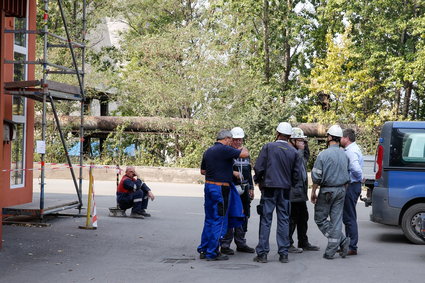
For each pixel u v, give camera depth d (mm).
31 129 14516
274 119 27094
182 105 29078
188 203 18438
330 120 29688
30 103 14492
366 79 30875
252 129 27156
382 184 11812
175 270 8641
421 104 35719
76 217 14242
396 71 30250
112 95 32844
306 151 10500
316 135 30031
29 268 8633
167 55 29469
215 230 9477
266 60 34125
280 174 9320
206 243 9570
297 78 35469
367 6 31578
